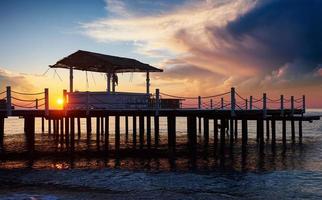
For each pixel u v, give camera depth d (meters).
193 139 30.75
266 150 33.94
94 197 16.89
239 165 25.83
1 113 26.23
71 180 20.41
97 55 33.91
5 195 16.98
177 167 24.75
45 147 34.81
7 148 34.00
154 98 35.16
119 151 31.62
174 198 16.81
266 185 19.83
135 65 35.75
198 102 33.97
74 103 31.86
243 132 30.98
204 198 16.91
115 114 28.30
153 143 38.72
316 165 26.06
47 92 26.70
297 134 56.06
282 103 35.62
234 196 17.52
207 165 25.66
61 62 33.97
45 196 16.70
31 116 26.91
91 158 27.97
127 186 19.17
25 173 22.12
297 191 18.59
